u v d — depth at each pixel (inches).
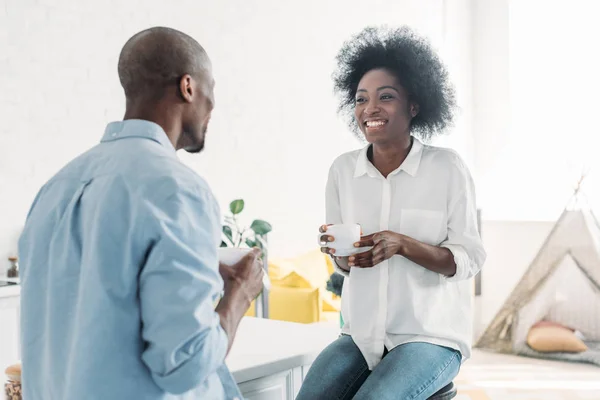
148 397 40.6
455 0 249.1
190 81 45.9
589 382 177.8
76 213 42.9
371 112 66.7
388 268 65.4
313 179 204.4
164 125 45.6
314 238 204.4
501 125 248.4
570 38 234.7
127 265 40.1
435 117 71.6
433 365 61.7
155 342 39.3
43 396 44.4
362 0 220.2
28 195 137.2
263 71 187.9
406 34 70.1
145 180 40.9
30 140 137.5
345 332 69.9
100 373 39.9
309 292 167.8
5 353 115.0
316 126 205.5
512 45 245.8
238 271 48.3
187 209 40.7
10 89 134.5
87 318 40.3
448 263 63.2
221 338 41.3
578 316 205.2
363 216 68.2
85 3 147.1
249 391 62.1
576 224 205.5
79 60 145.9
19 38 135.9
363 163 68.5
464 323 67.3
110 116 151.9
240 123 181.5
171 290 39.0
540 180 237.9
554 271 207.2
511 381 179.8
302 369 68.7
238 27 181.0
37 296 44.8
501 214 244.2
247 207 183.2
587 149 230.4
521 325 209.6
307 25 202.2
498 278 230.1
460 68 249.4
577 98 233.0
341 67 75.4
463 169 66.9
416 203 66.7
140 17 157.5
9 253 133.8
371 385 58.7
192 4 169.3
